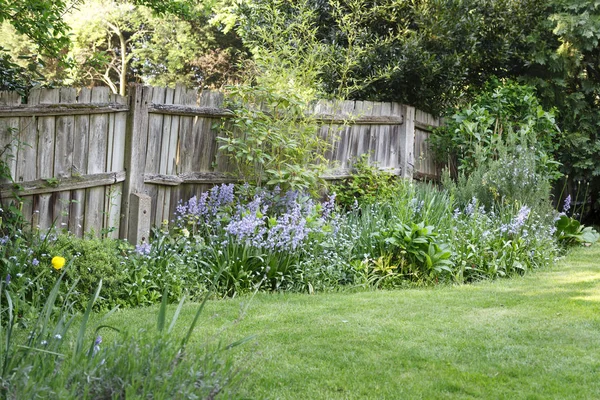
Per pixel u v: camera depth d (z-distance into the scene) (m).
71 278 5.76
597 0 12.48
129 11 27.30
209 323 5.36
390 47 10.72
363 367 4.36
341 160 9.68
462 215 9.34
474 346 4.86
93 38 26.97
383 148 10.28
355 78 10.80
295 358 4.48
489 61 12.72
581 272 8.17
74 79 24.48
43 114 6.46
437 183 11.66
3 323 4.84
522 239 8.52
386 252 7.77
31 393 2.59
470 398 3.85
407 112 10.46
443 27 10.80
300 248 7.41
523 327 5.41
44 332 3.21
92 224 7.08
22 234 6.20
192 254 7.12
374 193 9.41
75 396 2.71
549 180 11.72
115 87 27.89
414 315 5.79
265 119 8.23
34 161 6.48
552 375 4.27
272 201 8.08
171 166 7.74
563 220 10.37
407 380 4.13
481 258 7.98
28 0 6.57
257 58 8.91
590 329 5.36
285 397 3.77
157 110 7.49
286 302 6.32
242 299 6.44
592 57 13.71
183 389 2.83
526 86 11.84
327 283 7.20
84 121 6.89
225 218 7.45
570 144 13.19
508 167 9.85
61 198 6.76
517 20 12.42
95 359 2.95
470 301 6.39
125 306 6.01
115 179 7.17
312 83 9.33
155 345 3.18
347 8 11.13
